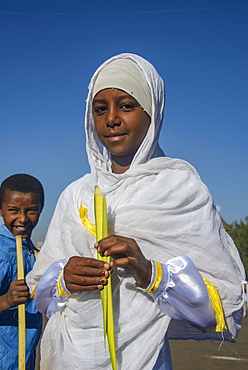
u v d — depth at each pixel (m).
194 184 2.29
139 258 1.97
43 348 2.33
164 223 2.17
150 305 2.12
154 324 2.14
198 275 2.08
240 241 28.50
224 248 2.29
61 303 2.26
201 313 2.08
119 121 2.28
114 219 2.19
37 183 3.56
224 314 2.17
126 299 2.13
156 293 2.05
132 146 2.32
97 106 2.33
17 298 2.86
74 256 2.08
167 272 2.06
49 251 2.49
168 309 2.10
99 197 2.18
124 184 2.24
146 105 2.30
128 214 2.18
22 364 2.82
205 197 2.29
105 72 2.33
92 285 1.99
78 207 2.38
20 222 3.39
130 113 2.28
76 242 2.25
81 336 2.18
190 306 2.07
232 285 2.23
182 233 2.19
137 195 2.23
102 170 2.37
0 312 2.94
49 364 2.30
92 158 2.46
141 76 2.32
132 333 2.09
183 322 2.30
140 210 2.17
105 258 2.07
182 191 2.24
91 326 2.16
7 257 3.29
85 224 2.27
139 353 2.09
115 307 2.13
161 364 2.18
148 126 2.35
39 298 2.37
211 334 2.35
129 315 2.11
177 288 2.05
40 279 2.37
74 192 2.48
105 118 2.30
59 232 2.49
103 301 2.02
